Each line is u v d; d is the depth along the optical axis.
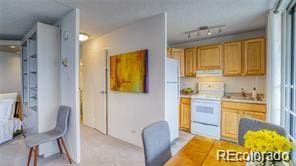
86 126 4.50
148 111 2.95
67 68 2.68
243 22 3.07
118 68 3.44
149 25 2.88
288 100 2.34
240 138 1.61
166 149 1.48
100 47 4.03
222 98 3.51
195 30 3.53
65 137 2.70
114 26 3.31
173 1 2.26
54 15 2.74
